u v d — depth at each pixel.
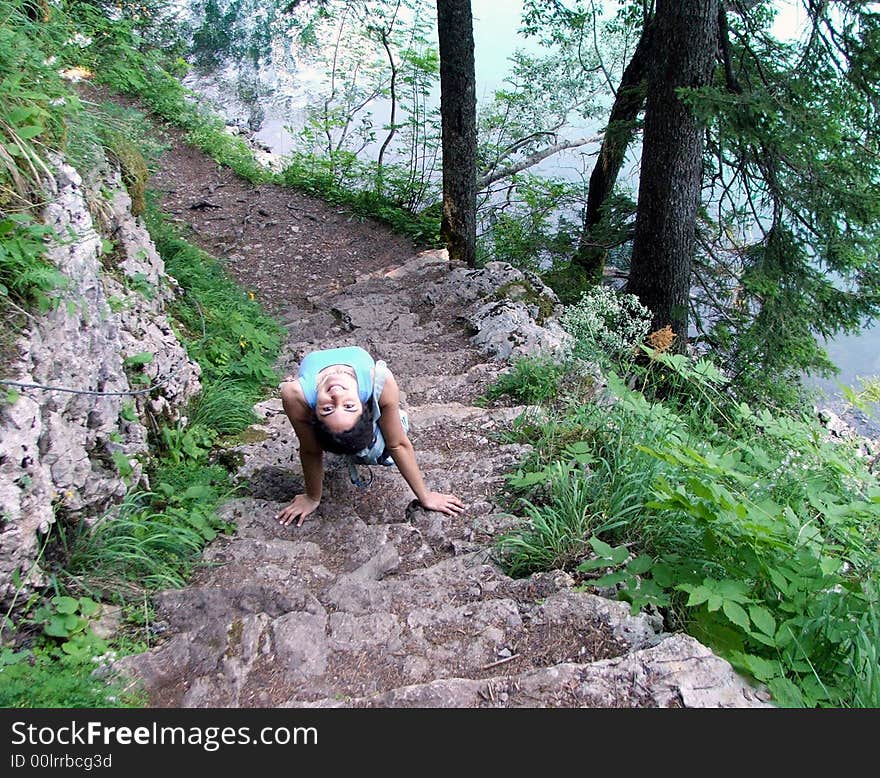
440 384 5.98
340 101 14.59
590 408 4.56
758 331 9.48
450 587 3.35
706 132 9.62
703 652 2.62
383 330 7.35
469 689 2.57
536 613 3.04
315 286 9.48
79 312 3.49
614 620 2.92
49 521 3.03
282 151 15.34
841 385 4.92
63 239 3.55
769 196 9.91
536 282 8.22
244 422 5.03
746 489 3.82
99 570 3.29
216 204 11.34
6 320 3.08
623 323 5.66
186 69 14.09
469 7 9.62
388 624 3.05
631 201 11.51
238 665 2.83
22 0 4.36
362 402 3.56
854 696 2.64
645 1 11.22
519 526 3.71
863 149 9.23
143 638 3.05
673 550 3.41
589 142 14.98
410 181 12.91
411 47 13.58
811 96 9.47
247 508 4.01
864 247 9.31
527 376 5.55
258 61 15.11
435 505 3.99
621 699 2.49
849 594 2.95
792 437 4.21
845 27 9.39
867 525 3.62
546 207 13.70
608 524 3.52
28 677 2.66
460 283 7.90
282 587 3.28
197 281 7.23
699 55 8.18
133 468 3.80
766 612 2.82
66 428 3.28
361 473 4.38
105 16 9.91
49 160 3.75
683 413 5.27
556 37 13.67
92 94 10.16
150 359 4.28
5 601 2.88
